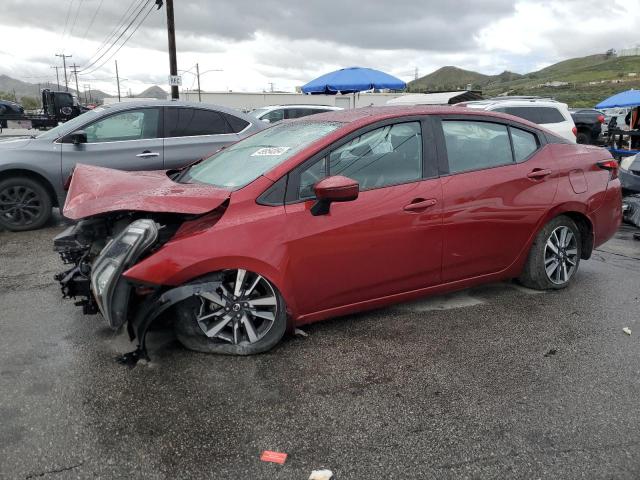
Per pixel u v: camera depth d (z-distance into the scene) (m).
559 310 4.29
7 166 6.71
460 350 3.58
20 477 2.35
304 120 4.36
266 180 3.47
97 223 3.73
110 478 2.36
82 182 4.06
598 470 2.41
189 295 3.20
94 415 2.81
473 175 4.12
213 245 3.22
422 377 3.22
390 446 2.58
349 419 2.79
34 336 3.76
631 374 3.26
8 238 6.68
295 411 2.86
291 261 3.42
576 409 2.88
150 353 3.48
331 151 3.64
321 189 3.27
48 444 2.57
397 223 3.73
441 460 2.48
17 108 26.84
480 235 4.16
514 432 2.68
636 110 13.27
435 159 3.99
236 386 3.10
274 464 2.46
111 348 3.57
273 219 3.38
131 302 3.26
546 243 4.56
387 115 3.91
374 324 3.99
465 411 2.87
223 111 7.80
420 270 3.93
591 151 4.91
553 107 12.10
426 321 4.05
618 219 5.03
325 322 4.01
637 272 5.38
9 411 2.83
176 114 7.50
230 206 3.35
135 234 3.16
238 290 3.36
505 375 3.25
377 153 3.80
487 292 4.69
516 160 4.40
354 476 2.38
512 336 3.79
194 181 4.02
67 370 3.27
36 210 7.05
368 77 15.97
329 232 3.51
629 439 2.62
